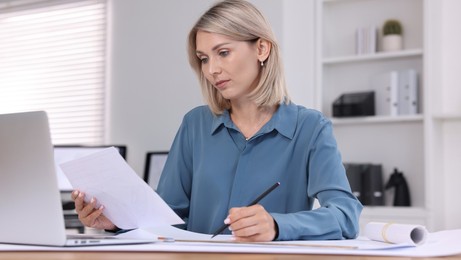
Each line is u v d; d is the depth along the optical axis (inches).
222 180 66.1
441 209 141.1
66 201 153.1
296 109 67.0
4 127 45.2
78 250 42.3
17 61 182.1
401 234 47.0
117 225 56.7
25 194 45.2
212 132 68.2
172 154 72.7
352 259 37.8
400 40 146.9
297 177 64.6
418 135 146.3
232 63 62.7
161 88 154.2
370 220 141.4
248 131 66.9
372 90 149.1
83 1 170.7
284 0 139.6
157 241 47.9
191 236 55.2
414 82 143.4
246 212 48.0
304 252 39.4
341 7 156.6
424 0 139.9
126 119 159.3
